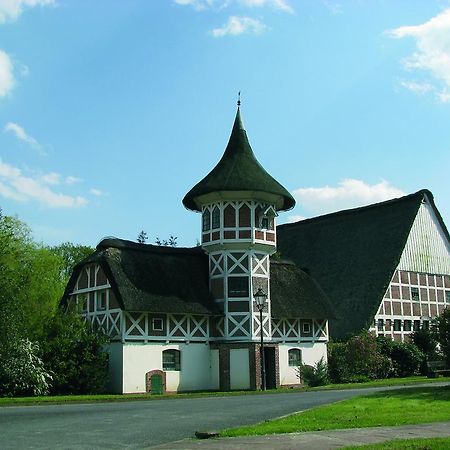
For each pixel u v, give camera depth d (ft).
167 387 117.60
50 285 138.41
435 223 194.90
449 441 38.14
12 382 96.48
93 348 109.09
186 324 122.83
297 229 226.17
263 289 128.77
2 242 118.93
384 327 169.48
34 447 42.70
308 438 42.63
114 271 116.16
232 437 44.32
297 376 134.62
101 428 52.75
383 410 59.47
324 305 142.20
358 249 191.42
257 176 128.26
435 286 188.24
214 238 128.88
